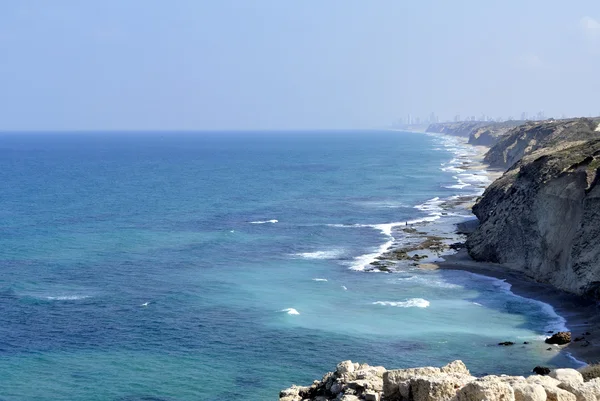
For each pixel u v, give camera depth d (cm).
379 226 10219
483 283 6812
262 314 5841
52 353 4972
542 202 7081
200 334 5344
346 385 2470
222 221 10881
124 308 6053
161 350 5009
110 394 4266
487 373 4453
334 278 7100
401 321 5612
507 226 7638
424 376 2183
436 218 10825
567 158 7350
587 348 4844
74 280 7081
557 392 2078
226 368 4653
